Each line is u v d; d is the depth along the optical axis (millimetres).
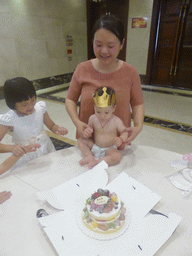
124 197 724
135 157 1005
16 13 3654
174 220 618
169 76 4570
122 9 4500
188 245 567
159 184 812
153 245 557
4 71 3779
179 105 3553
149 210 668
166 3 3965
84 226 617
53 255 543
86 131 962
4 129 1054
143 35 4414
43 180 839
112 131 1008
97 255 536
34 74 4336
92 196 673
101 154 1030
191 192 763
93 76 1026
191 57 4133
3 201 719
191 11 3783
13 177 856
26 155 1178
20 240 581
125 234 592
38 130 1182
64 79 5125
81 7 4918
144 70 4773
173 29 4102
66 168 921
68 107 1128
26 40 3971
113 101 904
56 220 629
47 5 4145
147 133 2553
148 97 4023
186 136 2471
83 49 5414
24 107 933
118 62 1019
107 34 805
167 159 983
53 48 4582
